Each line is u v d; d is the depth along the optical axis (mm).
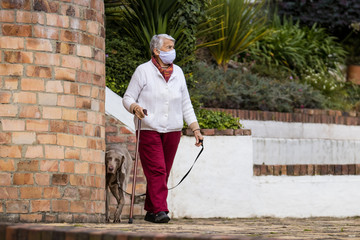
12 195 11031
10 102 11117
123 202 13445
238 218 17219
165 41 12320
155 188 12148
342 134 22797
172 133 12430
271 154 19188
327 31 29812
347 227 12812
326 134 22375
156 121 12211
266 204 17750
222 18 23281
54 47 11398
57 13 11453
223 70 23172
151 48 12445
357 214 19250
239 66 24297
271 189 17812
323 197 18703
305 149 20031
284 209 18031
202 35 20797
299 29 28484
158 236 6699
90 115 11859
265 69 24641
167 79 12344
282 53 26312
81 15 11758
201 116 17859
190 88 19156
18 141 11109
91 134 11875
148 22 18922
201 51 23719
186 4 19359
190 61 19609
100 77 12172
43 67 11297
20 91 11156
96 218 11930
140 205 15430
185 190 16625
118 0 19094
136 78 12312
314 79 25359
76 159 11555
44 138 11234
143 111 12008
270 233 10102
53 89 11352
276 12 29234
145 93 12281
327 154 20594
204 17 22203
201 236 6648
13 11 11188
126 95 12312
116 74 18047
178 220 15828
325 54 27953
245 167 17438
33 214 11094
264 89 22062
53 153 11281
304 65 26750
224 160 17172
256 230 10844
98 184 12023
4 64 11133
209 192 16922
